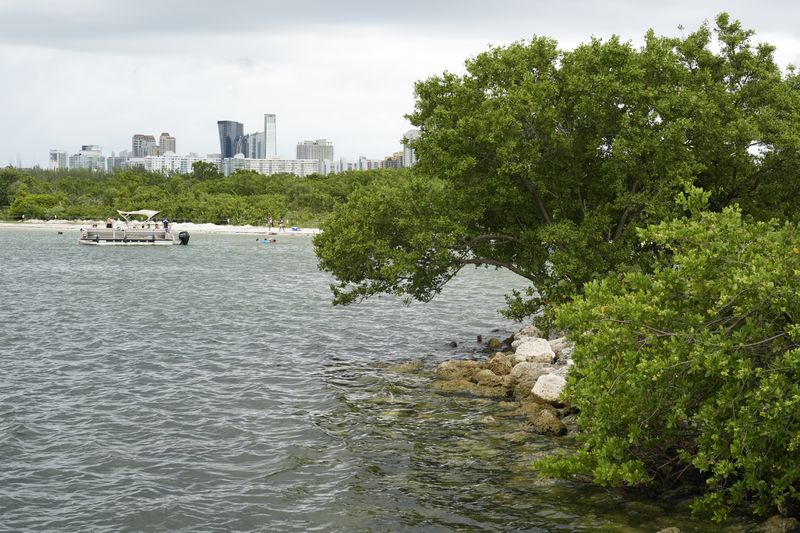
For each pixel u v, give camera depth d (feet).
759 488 40.45
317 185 562.25
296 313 140.26
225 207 526.57
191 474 53.67
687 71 88.07
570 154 88.99
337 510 47.06
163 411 69.92
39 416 67.97
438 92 96.99
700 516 43.65
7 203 597.52
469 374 83.20
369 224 93.56
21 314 135.64
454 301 161.79
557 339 90.89
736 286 39.55
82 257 294.25
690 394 43.57
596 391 45.91
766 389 37.78
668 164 83.82
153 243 380.17
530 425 62.95
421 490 49.73
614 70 87.40
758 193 94.07
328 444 59.98
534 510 45.70
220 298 164.96
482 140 88.33
